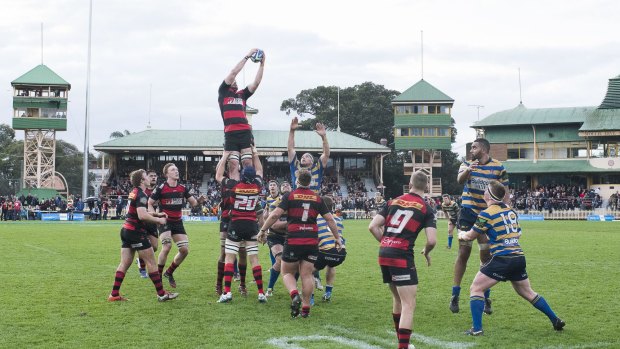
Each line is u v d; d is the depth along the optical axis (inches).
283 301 422.3
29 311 379.6
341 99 3521.2
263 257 709.3
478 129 2659.9
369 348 297.1
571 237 1072.8
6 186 3408.0
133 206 411.5
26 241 909.8
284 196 373.7
